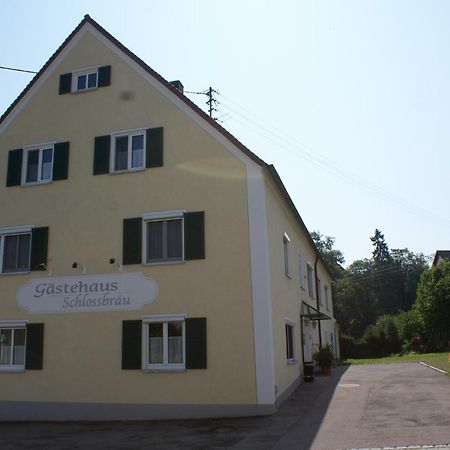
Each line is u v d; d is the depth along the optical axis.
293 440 10.16
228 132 15.48
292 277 19.77
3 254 17.02
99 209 16.23
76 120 17.30
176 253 15.29
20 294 16.33
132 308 15.15
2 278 16.67
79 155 16.95
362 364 30.12
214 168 15.40
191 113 16.02
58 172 16.97
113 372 14.92
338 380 20.22
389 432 10.23
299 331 20.59
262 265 14.34
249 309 14.14
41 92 18.05
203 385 14.03
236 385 13.77
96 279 15.68
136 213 15.80
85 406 14.95
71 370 15.33
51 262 16.27
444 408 12.53
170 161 15.85
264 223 14.62
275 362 14.32
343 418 12.06
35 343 15.80
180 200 15.48
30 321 16.03
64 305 15.80
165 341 14.78
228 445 10.15
